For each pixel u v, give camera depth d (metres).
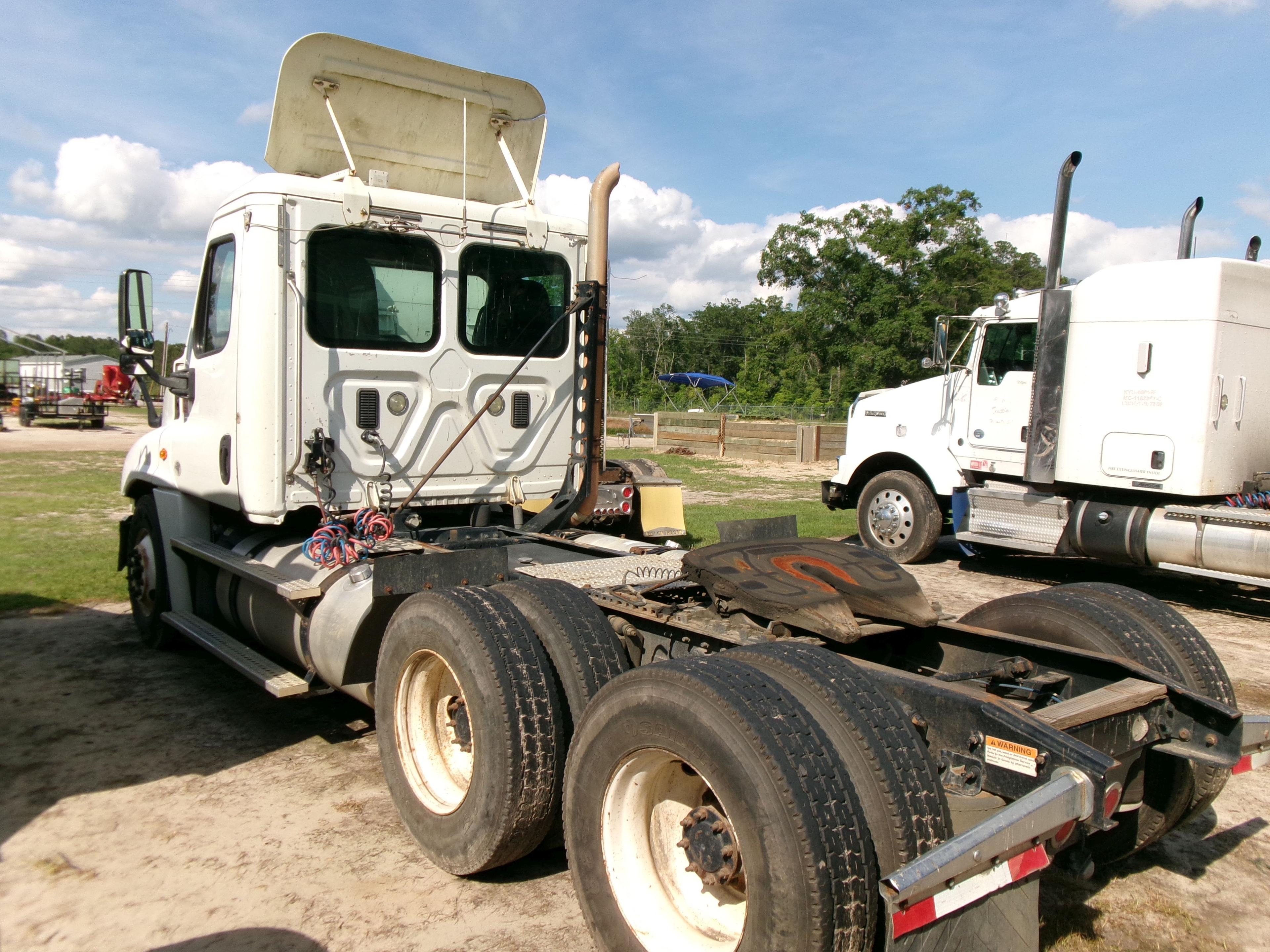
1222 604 8.13
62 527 10.73
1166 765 3.15
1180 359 7.65
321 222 4.48
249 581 4.90
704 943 2.46
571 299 5.44
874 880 2.18
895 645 3.73
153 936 2.86
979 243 43.22
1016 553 10.46
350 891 3.15
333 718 4.84
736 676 2.42
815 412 43.25
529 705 3.01
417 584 3.57
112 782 4.00
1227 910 3.16
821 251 46.22
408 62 4.98
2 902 3.04
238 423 4.53
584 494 4.94
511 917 3.01
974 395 9.19
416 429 4.84
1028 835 2.14
